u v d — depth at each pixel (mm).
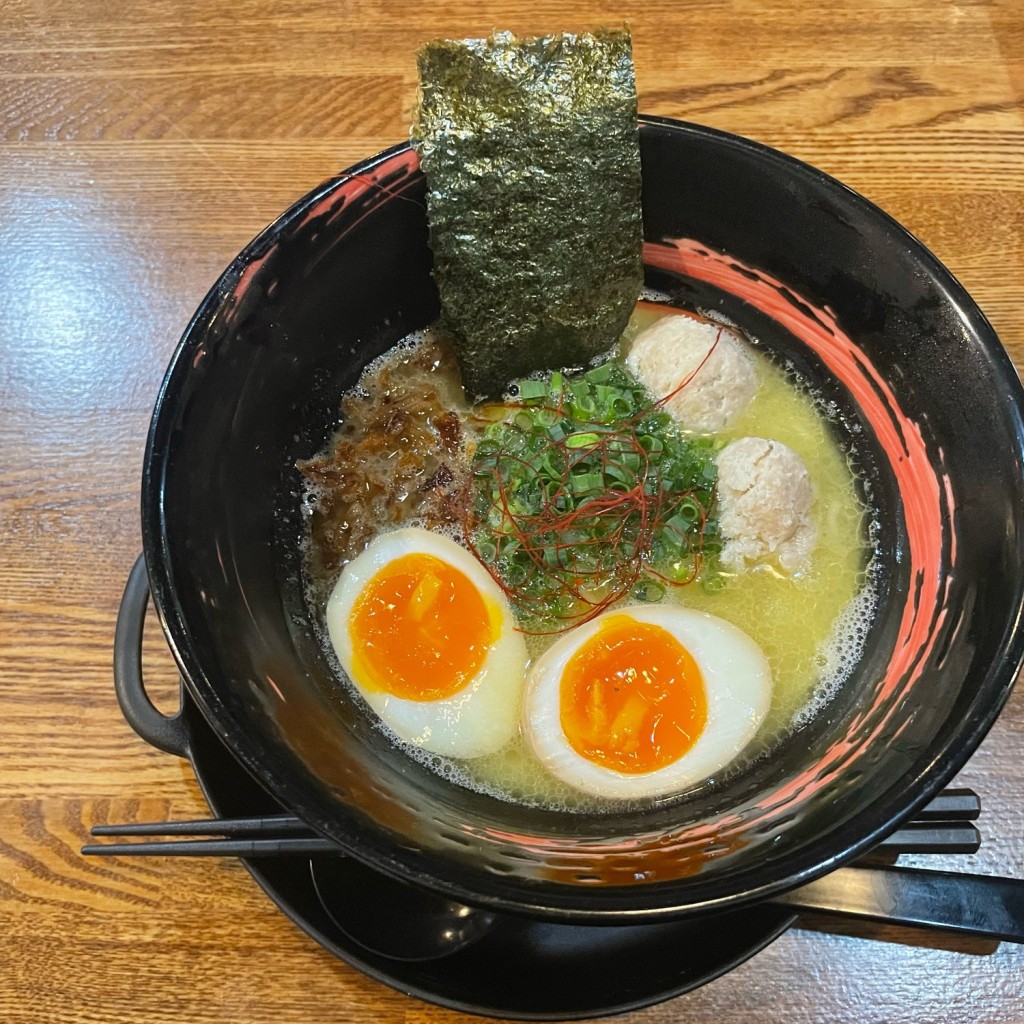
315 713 231
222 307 231
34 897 243
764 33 331
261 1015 235
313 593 262
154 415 219
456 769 247
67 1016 235
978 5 334
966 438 240
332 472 272
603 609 260
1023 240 304
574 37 244
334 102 325
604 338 281
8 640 267
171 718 237
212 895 244
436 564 261
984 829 248
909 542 258
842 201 246
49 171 320
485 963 226
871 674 250
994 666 209
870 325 260
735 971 238
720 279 280
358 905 229
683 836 223
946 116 320
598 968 225
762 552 265
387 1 335
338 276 256
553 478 268
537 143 248
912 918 225
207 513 227
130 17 335
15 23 335
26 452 288
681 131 250
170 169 319
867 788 210
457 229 252
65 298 307
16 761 256
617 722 247
